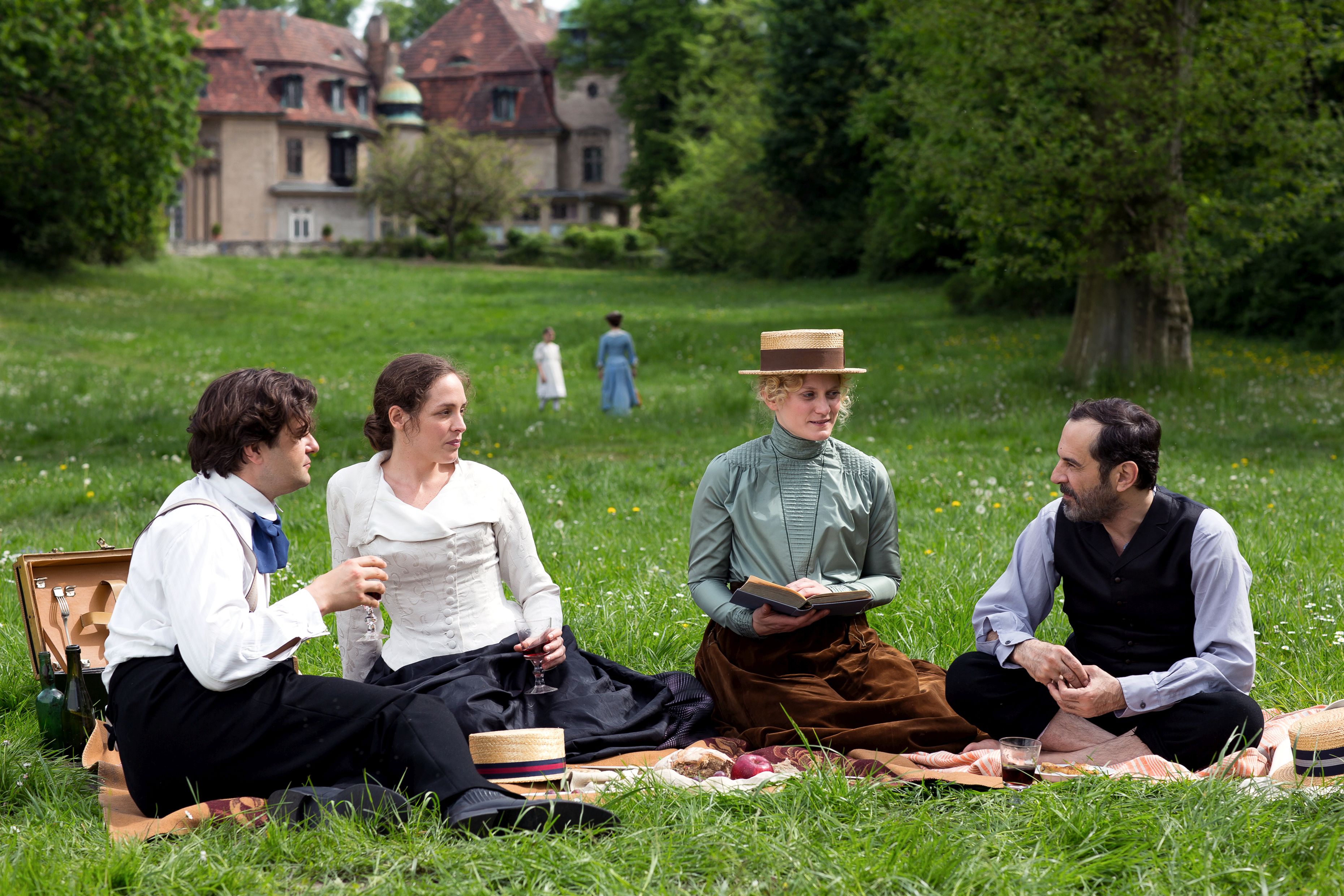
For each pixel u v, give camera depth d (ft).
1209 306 79.41
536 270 185.57
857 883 8.11
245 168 215.72
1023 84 49.62
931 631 16.26
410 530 11.96
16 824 10.10
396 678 11.99
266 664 9.55
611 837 9.00
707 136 196.85
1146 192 48.42
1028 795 9.66
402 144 200.13
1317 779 9.82
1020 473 30.30
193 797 10.02
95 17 83.05
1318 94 60.54
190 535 9.74
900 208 118.52
